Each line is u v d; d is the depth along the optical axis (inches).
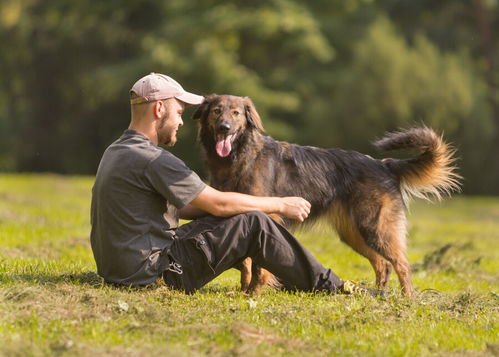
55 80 2039.9
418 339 243.0
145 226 276.8
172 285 287.9
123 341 220.2
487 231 802.8
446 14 1859.0
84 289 276.5
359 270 448.5
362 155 381.4
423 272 450.3
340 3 1934.1
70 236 533.3
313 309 275.0
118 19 1953.7
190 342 222.2
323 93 1804.9
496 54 1820.9
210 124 358.3
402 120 1478.8
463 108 1482.5
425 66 1510.8
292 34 1755.7
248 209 287.0
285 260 290.8
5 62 2084.2
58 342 215.0
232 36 1782.7
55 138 2038.6
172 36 1758.1
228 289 334.3
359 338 240.1
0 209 700.0
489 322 273.4
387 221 366.3
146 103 282.7
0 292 261.0
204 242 282.7
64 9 1978.3
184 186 275.1
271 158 358.6
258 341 226.8
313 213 369.7
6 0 1979.6
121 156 275.1
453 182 389.1
